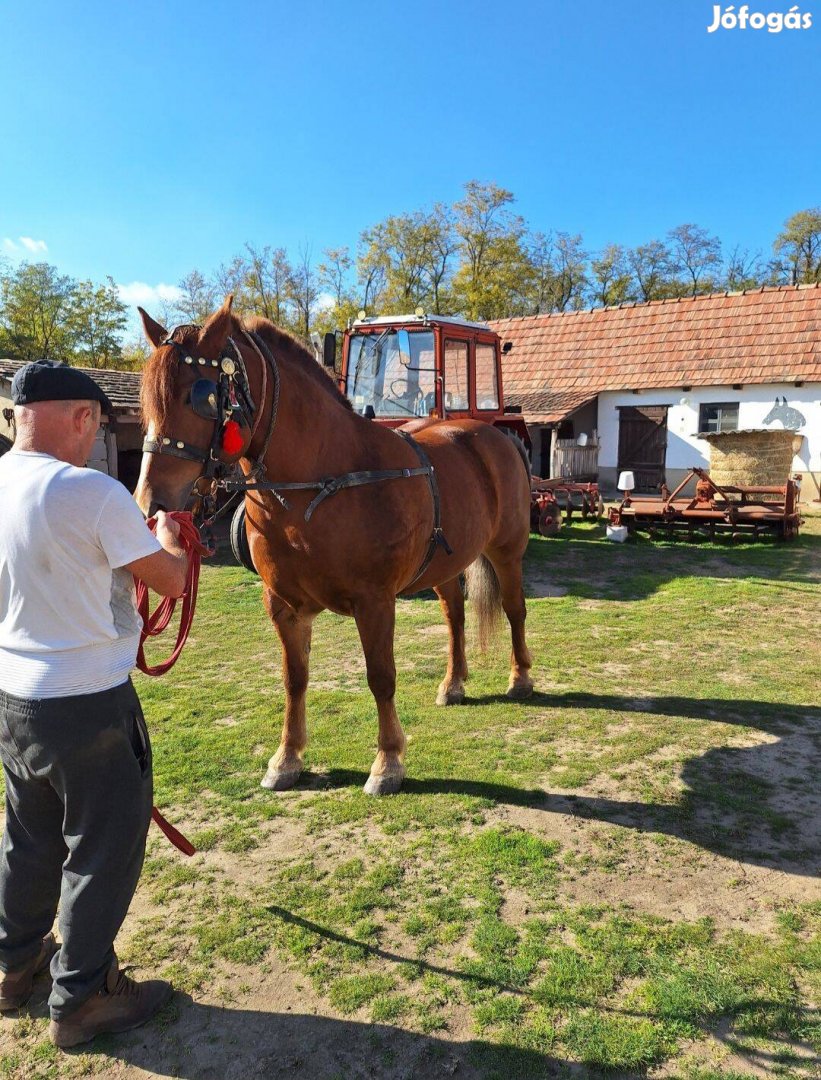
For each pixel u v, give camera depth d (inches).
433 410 331.0
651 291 1697.8
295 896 106.3
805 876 109.2
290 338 125.2
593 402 684.1
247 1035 82.8
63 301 1665.8
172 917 102.5
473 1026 83.0
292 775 138.6
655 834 120.4
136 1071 78.9
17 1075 78.8
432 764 145.6
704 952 93.4
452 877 109.9
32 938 86.5
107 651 75.5
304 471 117.9
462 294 1430.9
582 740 156.4
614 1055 78.5
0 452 449.4
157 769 145.2
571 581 315.9
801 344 605.6
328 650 225.1
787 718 166.9
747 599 277.6
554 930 98.1
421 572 143.8
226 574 344.5
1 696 74.7
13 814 82.4
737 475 409.1
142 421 98.7
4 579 73.0
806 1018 83.0
